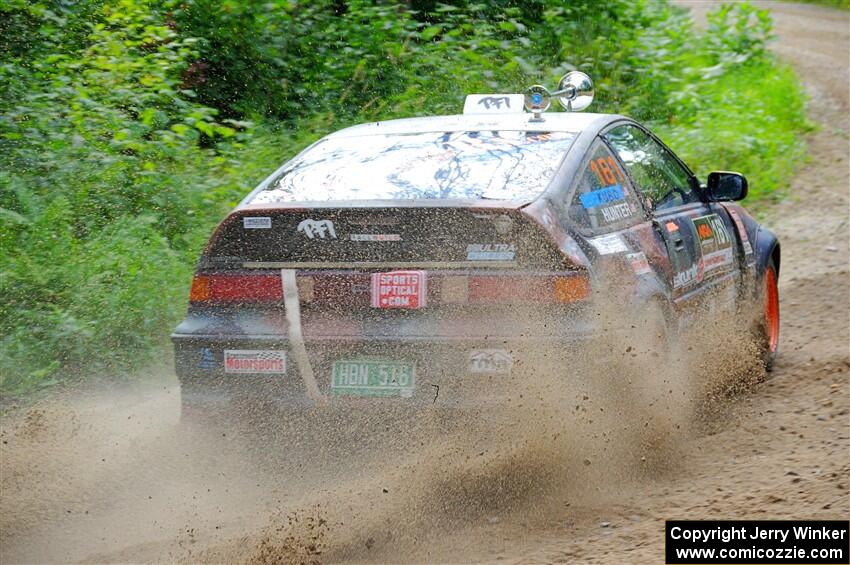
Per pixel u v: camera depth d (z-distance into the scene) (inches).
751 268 455.8
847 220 824.3
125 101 602.9
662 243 366.0
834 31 2400.3
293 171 353.1
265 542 281.6
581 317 300.8
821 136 1201.4
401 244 306.5
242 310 317.4
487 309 301.7
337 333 307.9
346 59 779.4
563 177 328.5
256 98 730.2
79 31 671.8
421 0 968.3
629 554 262.4
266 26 749.9
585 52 1015.6
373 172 339.3
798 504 285.4
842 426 357.4
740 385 418.6
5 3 628.1
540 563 262.2
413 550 276.5
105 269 475.8
